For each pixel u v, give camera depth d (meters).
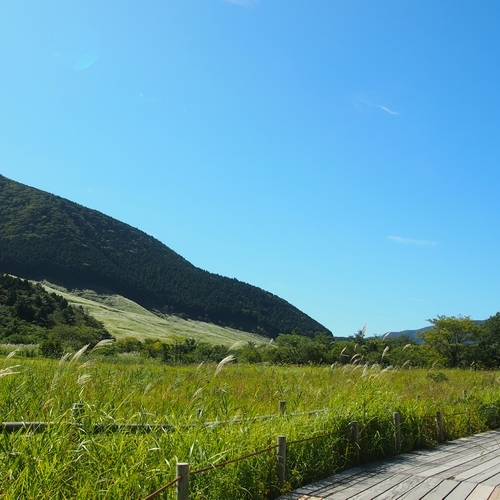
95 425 6.24
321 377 16.75
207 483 5.82
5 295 77.81
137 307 142.25
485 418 13.54
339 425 8.54
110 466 5.44
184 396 10.00
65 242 157.50
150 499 5.05
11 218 158.12
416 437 10.34
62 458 5.33
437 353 43.88
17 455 5.12
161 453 5.87
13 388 7.48
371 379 11.84
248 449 6.60
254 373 18.44
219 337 135.88
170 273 178.75
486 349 44.47
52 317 77.00
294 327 179.88
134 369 14.02
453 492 6.98
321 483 7.24
